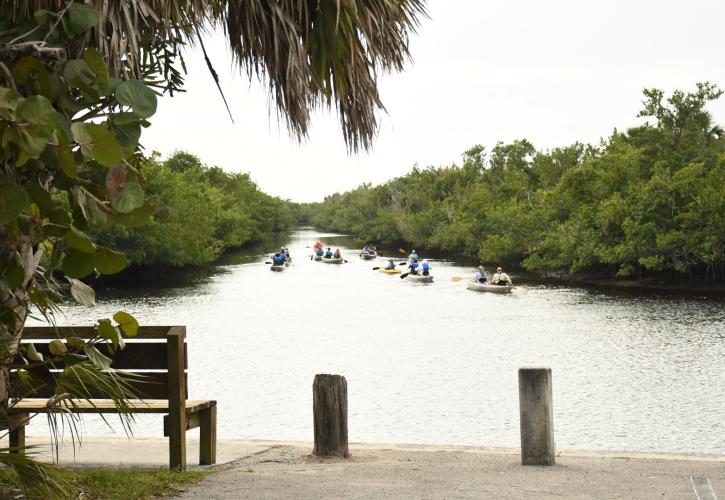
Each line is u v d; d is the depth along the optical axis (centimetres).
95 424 1609
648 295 4766
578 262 5684
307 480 609
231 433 1642
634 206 5372
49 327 617
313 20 582
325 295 4806
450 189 11988
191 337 3123
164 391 630
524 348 2831
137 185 446
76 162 440
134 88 445
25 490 460
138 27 528
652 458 740
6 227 431
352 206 18175
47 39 463
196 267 7475
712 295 4728
